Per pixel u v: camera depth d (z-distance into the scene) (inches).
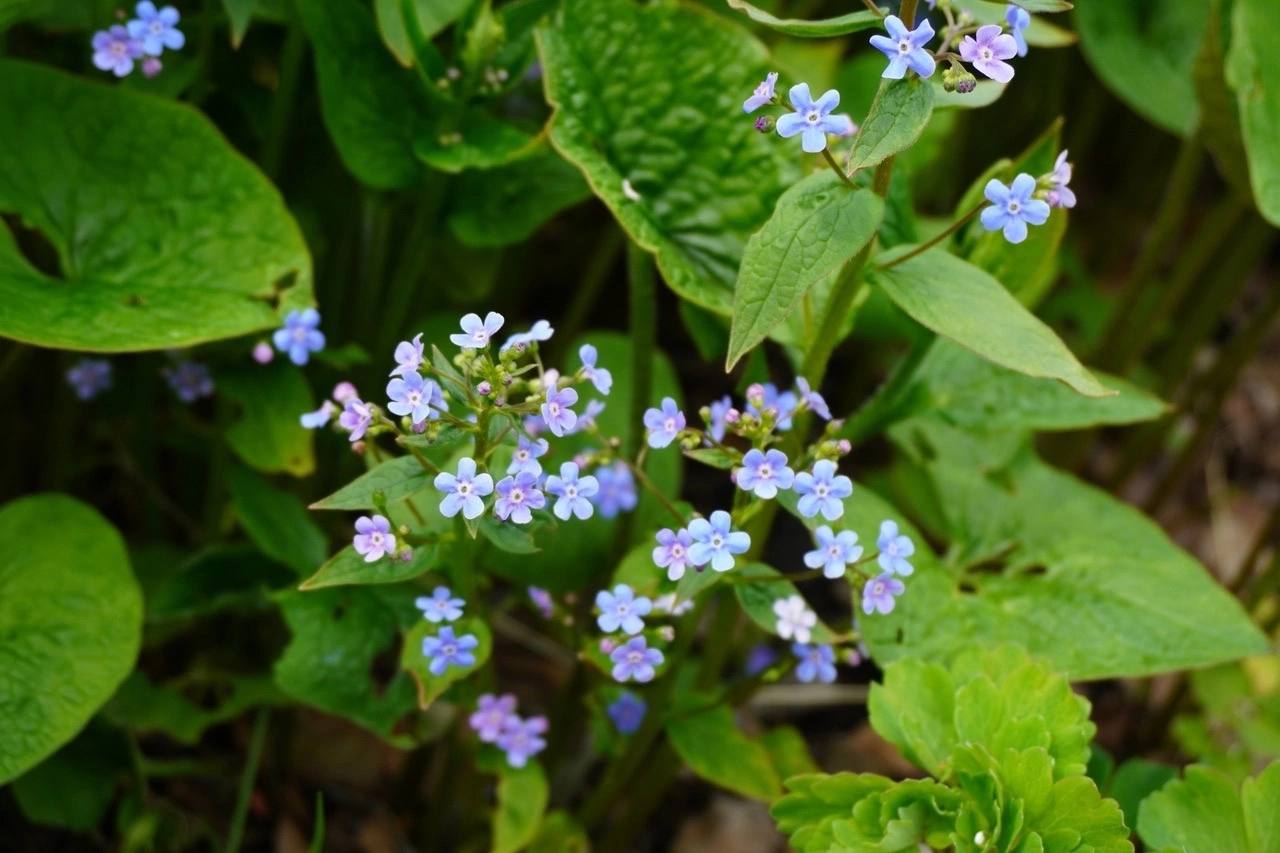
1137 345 22.9
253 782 20.4
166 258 18.6
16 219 19.4
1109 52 22.8
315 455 20.5
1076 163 26.6
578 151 18.2
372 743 21.1
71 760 19.4
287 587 19.8
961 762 16.5
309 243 20.8
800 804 17.0
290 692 18.2
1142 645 18.8
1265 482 27.7
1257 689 21.4
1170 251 29.6
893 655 18.2
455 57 19.0
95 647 18.3
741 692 18.6
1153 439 23.4
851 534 16.5
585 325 26.3
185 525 21.6
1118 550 19.6
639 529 19.6
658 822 21.5
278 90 19.5
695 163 18.7
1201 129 21.0
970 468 20.2
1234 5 19.8
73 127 18.7
